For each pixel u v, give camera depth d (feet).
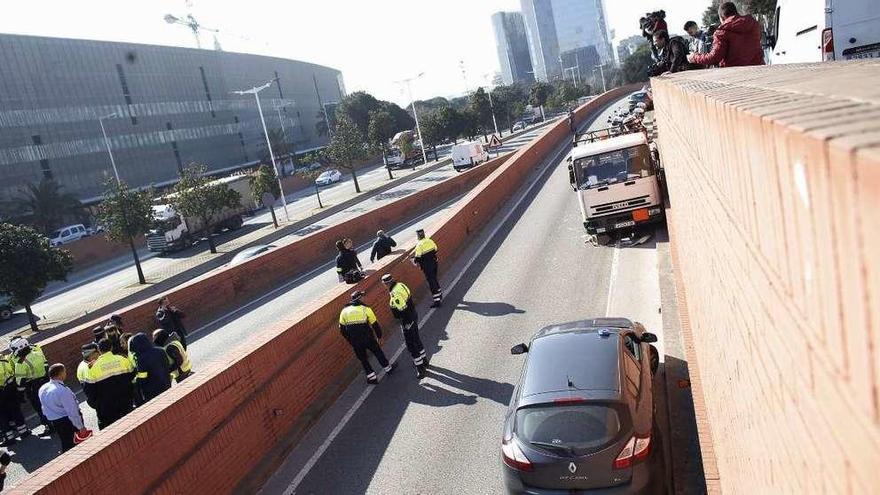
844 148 2.34
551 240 63.67
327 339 38.32
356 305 37.27
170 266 133.69
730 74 11.84
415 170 227.40
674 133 20.90
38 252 93.45
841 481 3.03
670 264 43.47
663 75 33.42
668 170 36.58
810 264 3.12
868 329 2.29
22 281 92.02
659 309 39.32
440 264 59.72
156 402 26.05
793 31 39.45
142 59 277.85
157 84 285.23
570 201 81.71
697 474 22.30
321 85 464.24
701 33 37.01
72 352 52.24
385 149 217.97
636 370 23.66
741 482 8.71
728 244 7.52
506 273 55.52
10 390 40.75
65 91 237.86
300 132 413.80
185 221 151.74
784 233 3.72
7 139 215.51
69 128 238.07
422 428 31.12
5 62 217.77
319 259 89.04
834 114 3.19
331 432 32.60
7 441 40.78
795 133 3.13
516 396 23.15
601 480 19.90
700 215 12.92
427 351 41.47
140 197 118.21
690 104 10.92
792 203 3.37
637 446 20.12
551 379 22.44
